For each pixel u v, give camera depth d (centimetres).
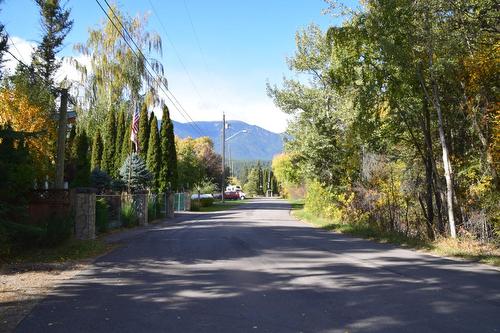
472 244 1490
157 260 1234
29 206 1625
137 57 3772
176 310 716
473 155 1839
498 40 1680
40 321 659
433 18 1614
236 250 1434
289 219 3136
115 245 1586
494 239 1678
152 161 3591
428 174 1972
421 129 2017
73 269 1099
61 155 1742
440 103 1839
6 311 718
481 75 1650
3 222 1208
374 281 943
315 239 1778
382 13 1633
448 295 813
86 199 1708
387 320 658
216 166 7912
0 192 1257
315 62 3114
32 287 893
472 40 1686
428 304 749
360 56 1783
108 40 3791
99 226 1998
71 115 2861
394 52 1628
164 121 3769
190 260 1231
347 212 2462
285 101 3161
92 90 3850
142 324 641
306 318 670
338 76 1839
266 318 670
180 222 2836
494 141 1645
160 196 3231
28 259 1230
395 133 2125
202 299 789
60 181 1734
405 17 1622
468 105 1720
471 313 693
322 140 2664
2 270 1080
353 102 1931
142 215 2572
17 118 2344
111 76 3794
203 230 2167
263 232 2058
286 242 1662
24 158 1331
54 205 1659
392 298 792
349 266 1134
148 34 3828
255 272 1048
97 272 1056
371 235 1873
